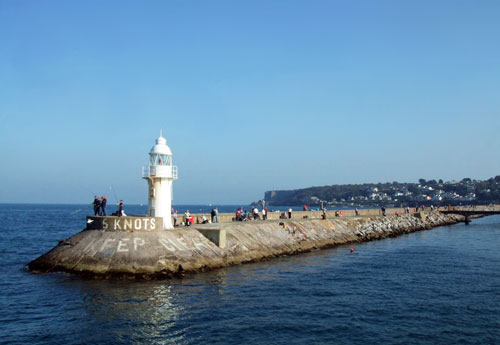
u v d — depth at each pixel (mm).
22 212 169625
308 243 43562
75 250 28344
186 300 22188
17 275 27344
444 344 17266
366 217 67688
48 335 17328
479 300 23625
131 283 25062
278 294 24078
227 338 17297
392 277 29422
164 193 32656
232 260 31984
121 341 16812
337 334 18109
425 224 78875
